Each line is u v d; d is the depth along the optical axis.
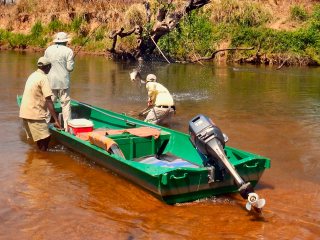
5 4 38.88
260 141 9.22
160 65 23.77
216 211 5.95
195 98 14.18
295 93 15.44
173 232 5.37
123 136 7.53
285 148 8.76
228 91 15.73
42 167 7.45
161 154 7.82
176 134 7.79
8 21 36.56
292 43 26.14
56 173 7.20
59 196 6.33
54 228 5.42
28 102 8.08
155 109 9.78
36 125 8.10
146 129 8.02
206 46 26.61
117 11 31.28
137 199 6.28
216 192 6.33
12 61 24.47
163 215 5.81
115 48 26.38
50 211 5.86
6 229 5.36
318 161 8.01
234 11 28.03
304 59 25.70
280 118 11.37
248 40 26.62
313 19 27.31
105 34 30.64
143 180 6.29
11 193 6.38
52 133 8.62
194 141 6.31
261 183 6.97
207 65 24.77
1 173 7.12
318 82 18.39
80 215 5.77
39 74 8.09
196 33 26.95
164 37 25.36
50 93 8.07
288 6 30.00
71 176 7.08
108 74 19.64
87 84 16.59
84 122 8.22
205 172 6.05
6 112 11.36
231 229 5.47
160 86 10.12
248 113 11.95
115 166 6.91
